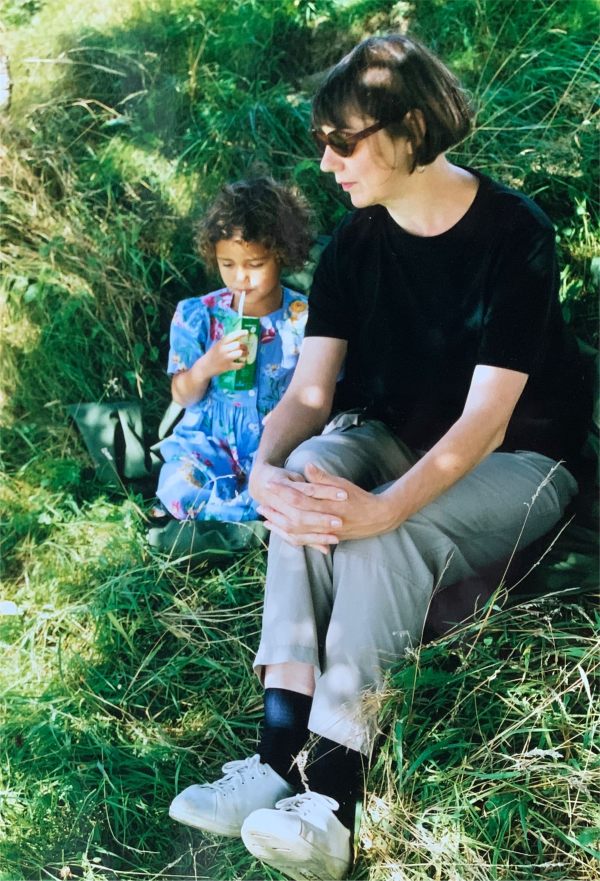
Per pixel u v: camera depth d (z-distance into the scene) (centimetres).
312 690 252
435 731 257
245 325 338
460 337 271
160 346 397
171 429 365
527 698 262
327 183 402
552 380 281
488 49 411
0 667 304
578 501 294
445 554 257
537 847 239
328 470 265
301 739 251
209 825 241
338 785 240
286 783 247
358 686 244
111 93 425
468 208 263
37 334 387
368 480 277
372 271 277
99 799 268
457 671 261
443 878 236
